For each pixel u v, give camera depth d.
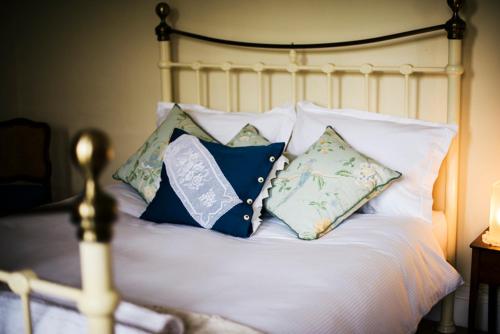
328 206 2.08
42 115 3.62
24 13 3.56
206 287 1.56
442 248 2.35
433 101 2.50
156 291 1.53
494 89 2.38
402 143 2.31
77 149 0.82
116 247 1.93
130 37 3.21
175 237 2.04
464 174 2.48
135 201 2.47
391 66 2.49
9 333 1.29
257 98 2.88
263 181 2.17
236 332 1.23
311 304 1.47
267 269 1.70
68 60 3.46
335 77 2.68
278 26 2.77
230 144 2.43
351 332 1.49
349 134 2.38
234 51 2.89
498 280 2.17
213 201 2.13
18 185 3.36
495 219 2.23
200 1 2.94
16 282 1.09
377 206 2.29
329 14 2.65
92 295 0.87
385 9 2.54
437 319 2.61
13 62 3.65
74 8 3.38
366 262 1.78
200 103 3.01
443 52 2.45
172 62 3.05
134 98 3.27
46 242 1.99
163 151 2.48
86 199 0.84
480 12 2.36
